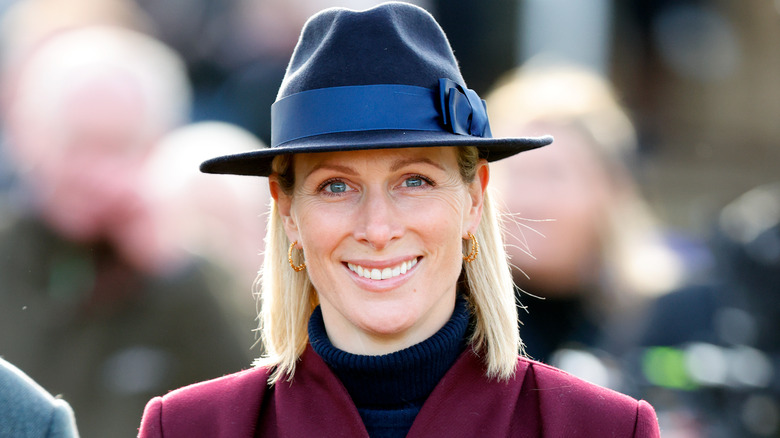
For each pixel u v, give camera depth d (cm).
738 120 2591
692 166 2512
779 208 1420
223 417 878
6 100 1595
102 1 1552
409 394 855
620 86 2497
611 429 851
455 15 2364
